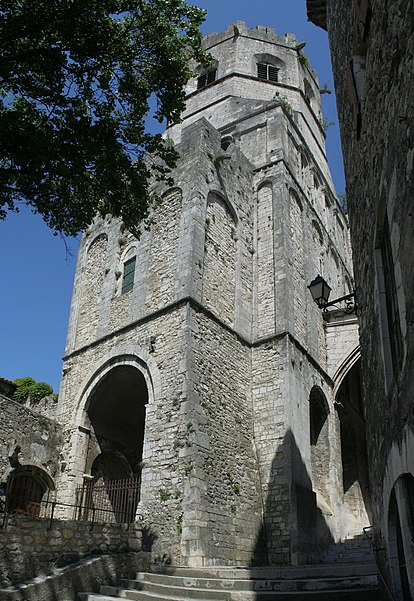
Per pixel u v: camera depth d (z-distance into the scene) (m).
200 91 28.34
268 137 21.88
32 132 9.06
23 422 15.24
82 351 17.64
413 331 4.73
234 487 13.80
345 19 8.80
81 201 10.70
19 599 8.04
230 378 15.51
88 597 8.67
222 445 14.03
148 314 15.80
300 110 27.59
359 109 7.35
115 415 17.48
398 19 4.87
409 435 5.12
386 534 6.79
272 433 15.45
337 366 20.19
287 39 30.02
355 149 8.37
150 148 10.79
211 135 18.50
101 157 9.80
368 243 7.42
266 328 17.44
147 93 10.63
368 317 7.97
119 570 9.87
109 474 16.97
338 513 16.94
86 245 20.81
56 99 9.82
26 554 8.74
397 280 5.37
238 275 17.73
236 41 28.69
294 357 16.75
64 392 17.44
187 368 13.83
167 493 12.68
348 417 21.91
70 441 16.16
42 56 9.40
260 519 14.34
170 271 16.06
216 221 17.55
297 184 21.67
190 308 14.73
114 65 10.39
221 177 18.48
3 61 8.97
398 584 6.48
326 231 24.53
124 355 15.86
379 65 5.87
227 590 8.66
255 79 27.67
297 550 13.52
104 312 17.81
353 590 7.78
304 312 19.20
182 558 11.66
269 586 8.80
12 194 10.24
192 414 13.29
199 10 10.62
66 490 15.38
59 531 9.41
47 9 9.13
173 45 10.50
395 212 5.25
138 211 11.07
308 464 15.67
